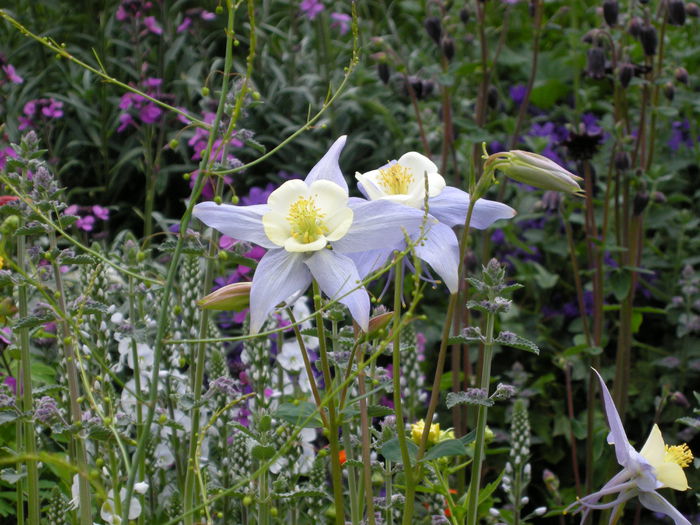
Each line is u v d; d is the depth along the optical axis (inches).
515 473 118.3
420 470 71.4
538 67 253.9
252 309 65.2
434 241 68.7
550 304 199.5
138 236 224.8
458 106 229.3
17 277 90.1
